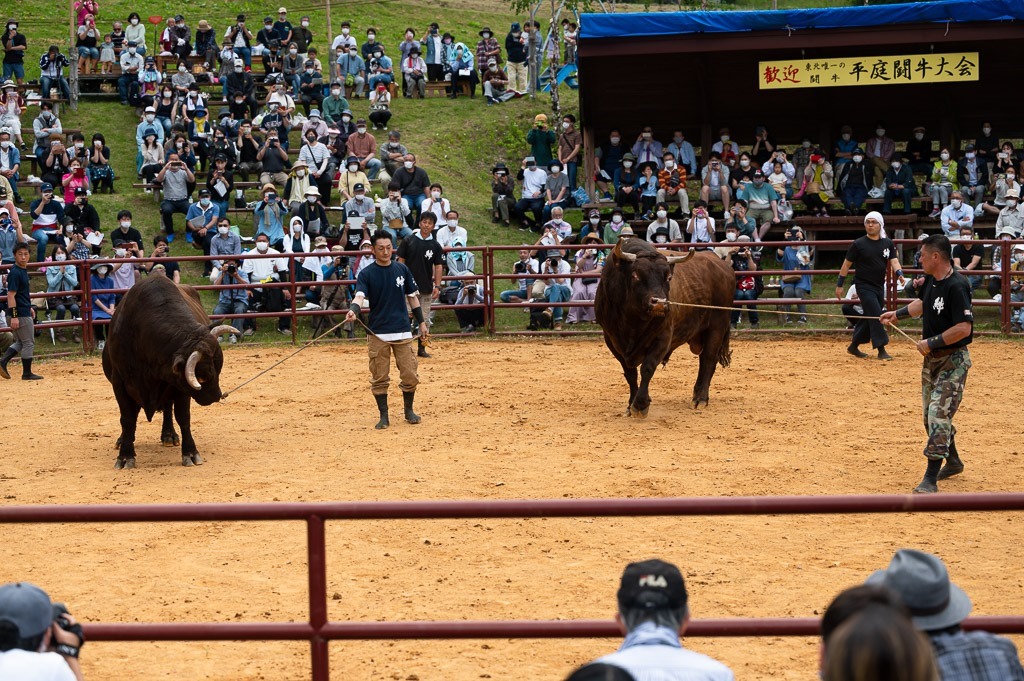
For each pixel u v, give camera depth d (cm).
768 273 1788
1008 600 744
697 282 1315
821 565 817
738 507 472
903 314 1025
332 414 1357
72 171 2373
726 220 2281
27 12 3981
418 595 767
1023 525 911
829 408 1341
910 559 373
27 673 387
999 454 1126
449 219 2073
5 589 402
